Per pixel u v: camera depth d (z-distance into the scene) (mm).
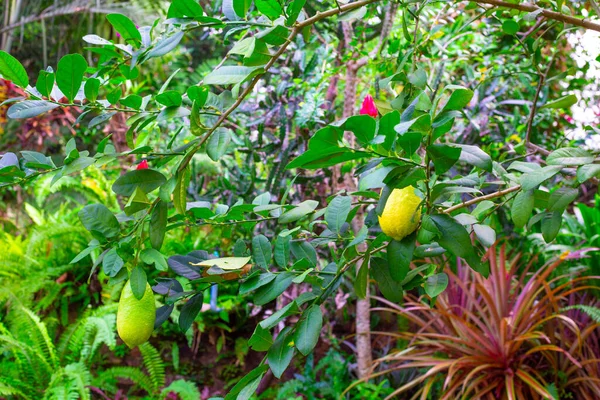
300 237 1180
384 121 688
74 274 3830
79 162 850
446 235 784
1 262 3719
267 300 909
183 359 3553
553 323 2629
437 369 2441
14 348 3008
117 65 925
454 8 2695
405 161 723
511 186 1013
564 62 2762
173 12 806
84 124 5305
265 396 3111
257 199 1182
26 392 2986
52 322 3551
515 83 3309
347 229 1014
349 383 3000
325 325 3156
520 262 3365
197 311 950
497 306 2732
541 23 1326
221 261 891
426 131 733
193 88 803
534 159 2738
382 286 912
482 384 2564
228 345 3611
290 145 2432
